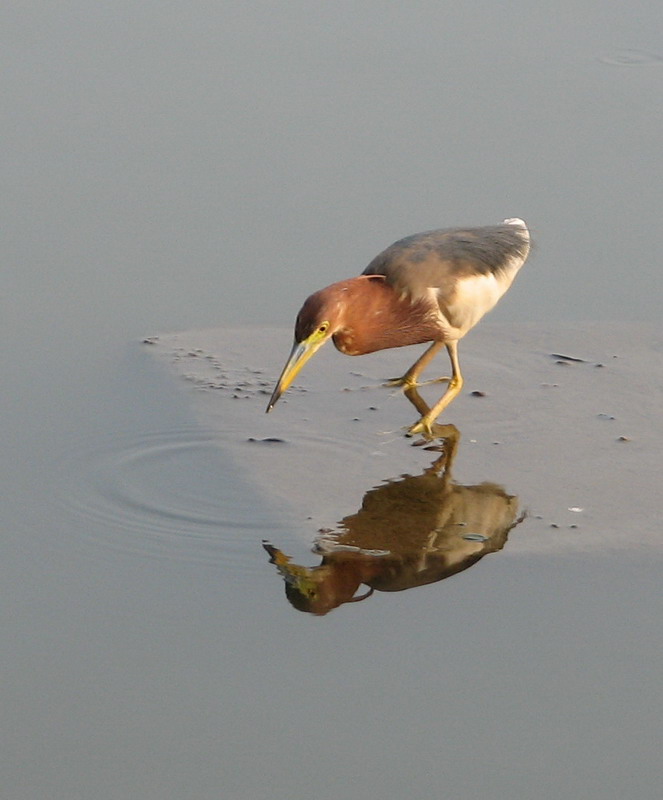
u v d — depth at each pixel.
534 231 14.98
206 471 10.41
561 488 10.40
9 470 10.25
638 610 8.52
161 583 8.73
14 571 8.84
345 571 8.95
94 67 18.70
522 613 8.49
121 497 9.90
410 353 13.34
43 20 20.22
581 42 19.72
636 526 9.73
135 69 18.70
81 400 11.59
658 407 12.05
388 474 10.55
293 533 9.46
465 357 13.20
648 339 13.57
